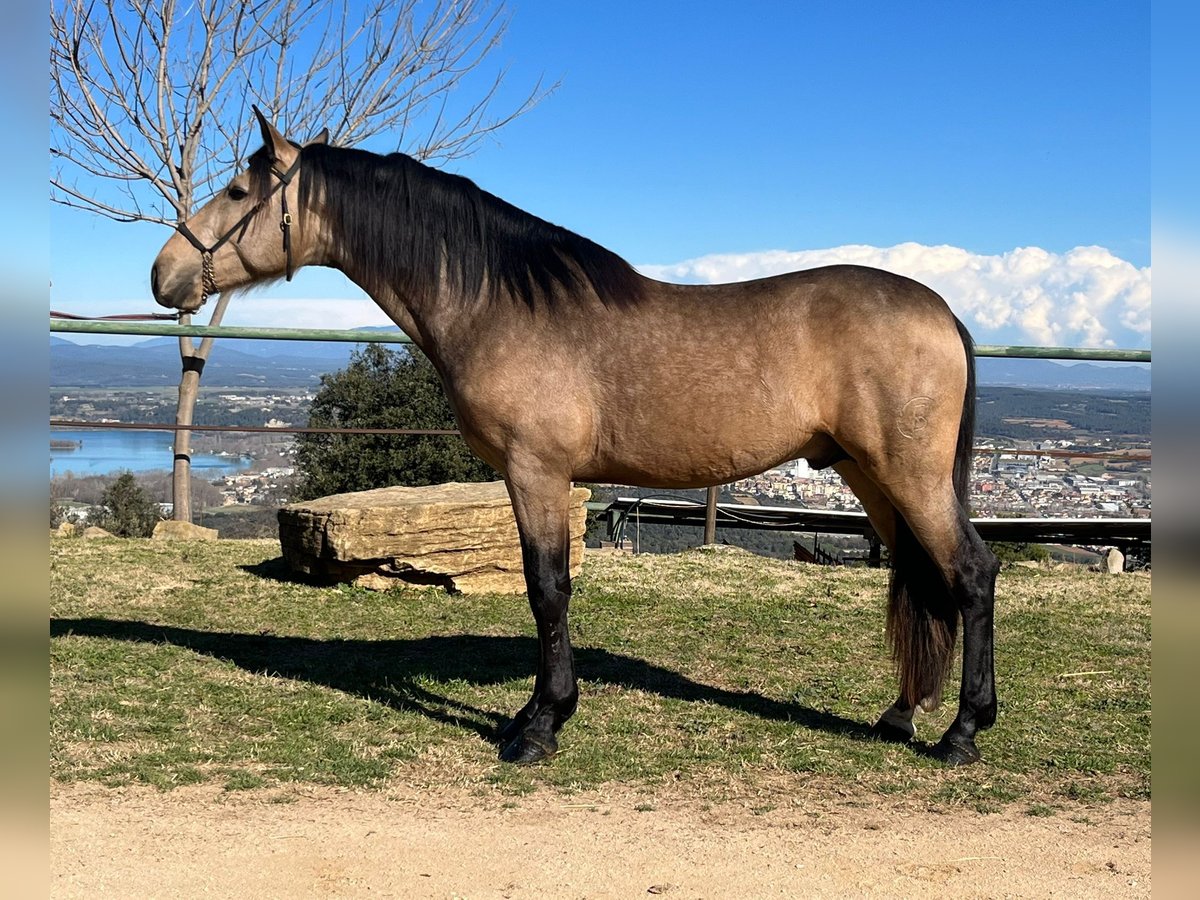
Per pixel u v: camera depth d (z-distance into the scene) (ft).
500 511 22.77
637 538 35.04
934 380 12.07
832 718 14.57
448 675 16.38
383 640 18.70
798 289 12.54
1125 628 20.62
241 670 16.26
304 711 14.21
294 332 25.48
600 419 12.63
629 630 19.75
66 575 23.34
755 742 13.41
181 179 42.68
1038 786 12.03
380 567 22.45
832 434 12.51
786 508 33.40
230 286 13.92
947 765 12.65
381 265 13.26
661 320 12.58
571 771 12.21
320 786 11.50
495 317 12.76
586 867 9.46
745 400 12.32
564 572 12.82
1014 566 28.99
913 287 12.55
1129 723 14.51
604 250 12.93
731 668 17.22
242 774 11.71
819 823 10.71
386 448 49.85
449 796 11.33
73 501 50.60
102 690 14.74
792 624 20.44
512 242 12.93
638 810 11.00
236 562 25.54
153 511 51.24
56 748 12.23
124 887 8.73
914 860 9.76
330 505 23.15
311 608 21.01
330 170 13.46
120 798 10.84
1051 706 15.31
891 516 13.67
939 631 13.00
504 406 12.55
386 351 52.01
